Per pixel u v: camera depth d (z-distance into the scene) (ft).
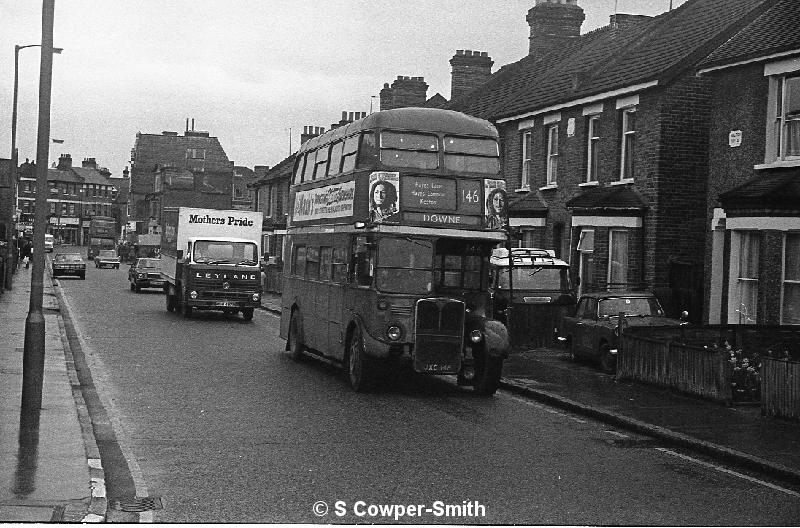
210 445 36.37
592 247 88.02
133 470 32.07
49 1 39.78
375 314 50.60
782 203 61.57
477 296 53.11
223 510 27.22
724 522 26.84
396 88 159.02
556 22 137.39
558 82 105.29
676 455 36.40
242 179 337.52
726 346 53.52
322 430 40.01
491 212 52.75
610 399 48.42
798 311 62.13
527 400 50.67
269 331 91.50
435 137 52.54
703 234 81.30
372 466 33.27
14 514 25.26
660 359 51.93
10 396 43.83
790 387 42.09
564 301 77.82
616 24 114.42
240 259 104.17
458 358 50.93
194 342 77.36
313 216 64.18
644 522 26.73
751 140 68.13
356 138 54.80
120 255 375.45
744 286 66.95
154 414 43.14
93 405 45.32
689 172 81.00
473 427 41.70
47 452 32.48
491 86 135.33
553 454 36.01
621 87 84.23
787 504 29.09
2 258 129.70
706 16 92.02
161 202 314.14
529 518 26.94
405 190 51.57
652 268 80.38
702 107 81.10
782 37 66.85
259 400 47.98
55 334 75.87
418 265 51.24
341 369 62.54
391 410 45.96
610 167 87.51
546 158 100.99
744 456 34.60
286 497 28.78
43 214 39.99
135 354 67.05
